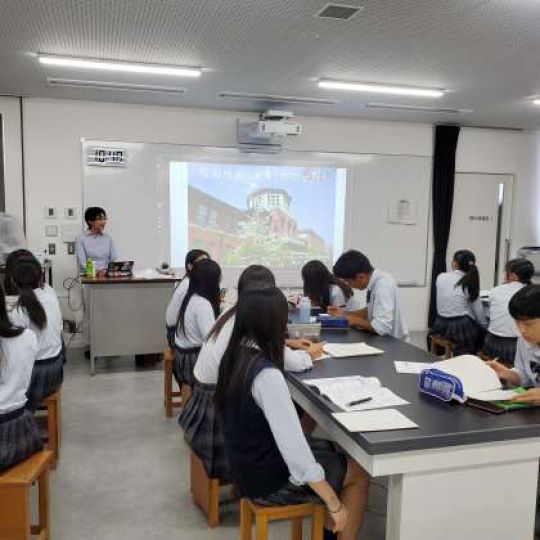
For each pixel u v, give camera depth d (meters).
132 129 5.69
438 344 4.57
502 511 1.73
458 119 6.31
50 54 3.94
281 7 3.06
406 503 1.63
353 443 1.66
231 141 6.00
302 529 2.30
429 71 4.33
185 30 3.44
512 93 5.02
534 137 7.07
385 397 1.88
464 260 4.45
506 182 7.05
